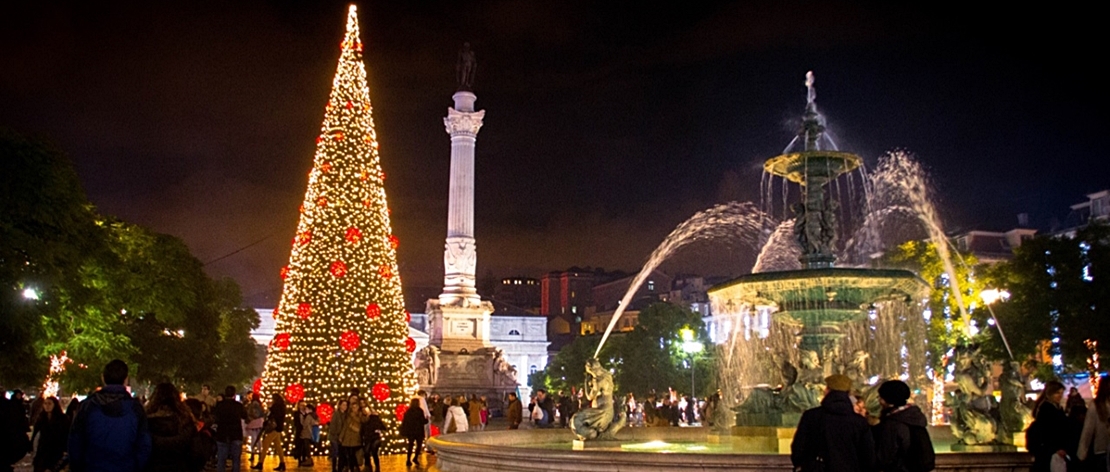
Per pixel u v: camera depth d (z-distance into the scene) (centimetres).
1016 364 1638
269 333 12762
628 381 7962
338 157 3344
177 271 4272
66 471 2317
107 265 3406
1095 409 1012
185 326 4812
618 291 14350
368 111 3434
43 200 2578
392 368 3309
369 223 3341
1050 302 4256
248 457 3309
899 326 3030
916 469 958
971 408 1596
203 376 4850
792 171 2088
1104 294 4131
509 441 2261
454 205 6956
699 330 8088
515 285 16562
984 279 4762
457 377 6838
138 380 4419
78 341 3316
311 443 3041
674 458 1333
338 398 3197
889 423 962
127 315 4203
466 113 6962
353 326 3250
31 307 2530
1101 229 4281
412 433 2770
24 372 2512
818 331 1978
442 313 6931
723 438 2089
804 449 949
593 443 1881
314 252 3284
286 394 3050
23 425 1286
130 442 927
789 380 1892
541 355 13912
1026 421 1612
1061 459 1145
